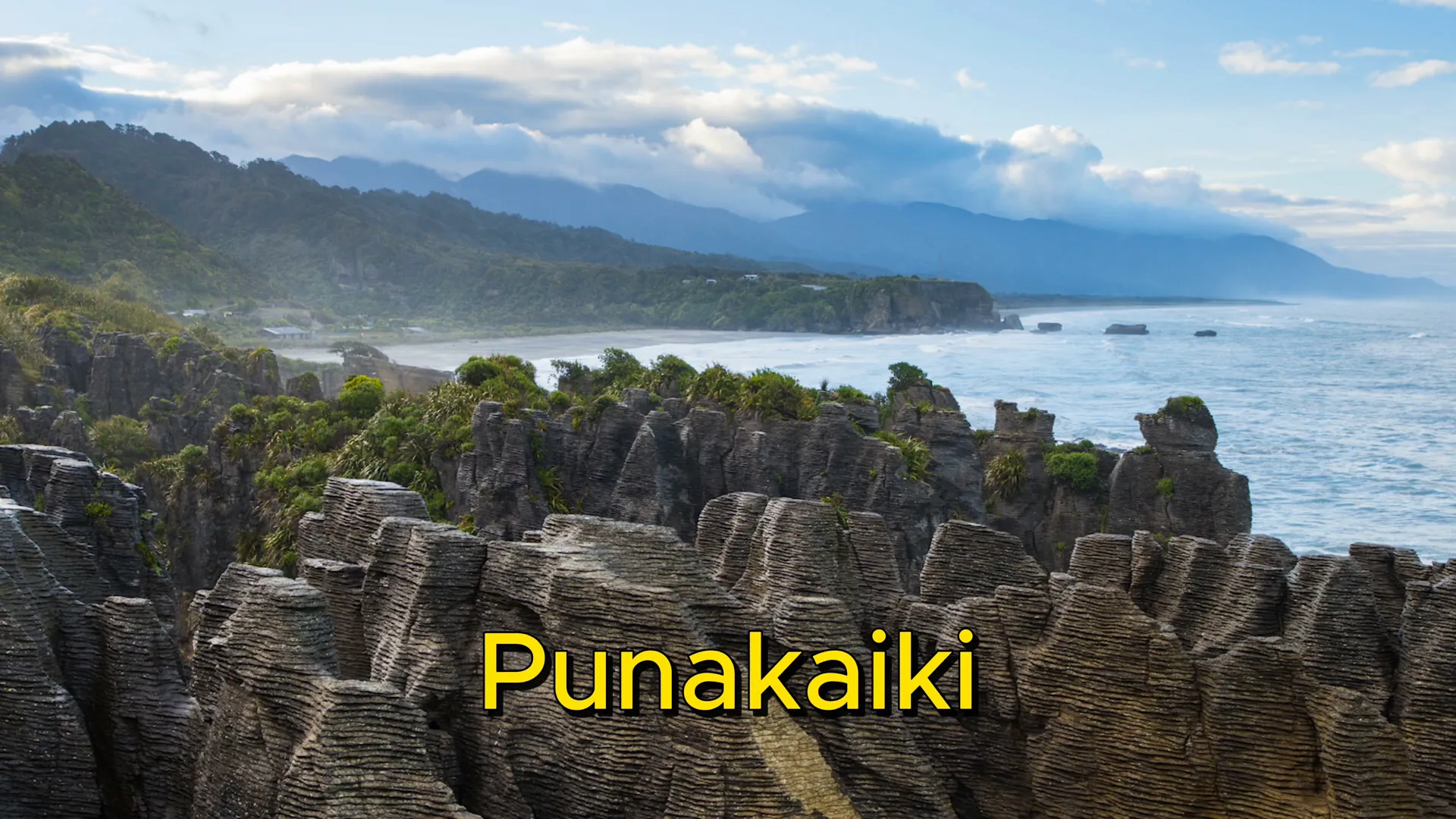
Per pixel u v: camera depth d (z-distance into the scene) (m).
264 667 23.16
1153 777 25.41
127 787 25.91
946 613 29.98
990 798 27.50
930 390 123.75
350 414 117.25
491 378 120.75
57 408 130.50
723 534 37.75
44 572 27.11
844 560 31.97
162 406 147.25
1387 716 29.88
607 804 22.89
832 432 95.12
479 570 25.75
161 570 39.88
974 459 104.81
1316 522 135.38
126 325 198.12
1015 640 27.73
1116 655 26.14
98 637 26.88
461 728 24.84
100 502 38.38
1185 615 33.69
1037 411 106.94
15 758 24.28
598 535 26.62
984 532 33.25
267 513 94.56
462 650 25.30
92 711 26.52
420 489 95.38
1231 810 24.95
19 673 24.45
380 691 21.53
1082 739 26.14
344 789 20.83
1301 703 24.86
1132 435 195.00
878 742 25.30
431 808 21.03
